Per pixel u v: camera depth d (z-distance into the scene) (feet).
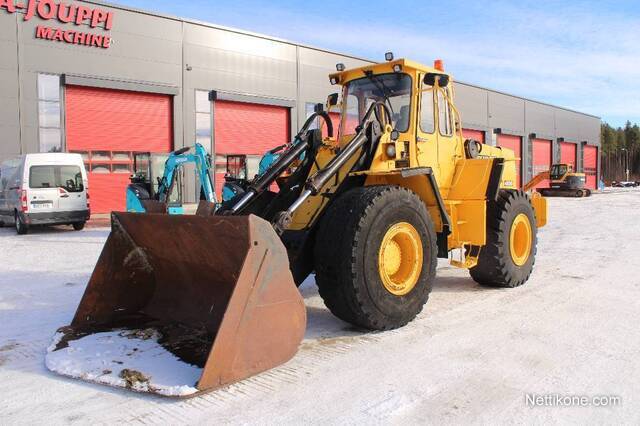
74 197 43.96
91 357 12.07
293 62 79.51
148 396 10.41
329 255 13.79
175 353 12.16
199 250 12.73
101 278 14.34
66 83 58.75
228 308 10.77
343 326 15.19
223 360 10.69
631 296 18.54
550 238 36.32
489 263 19.58
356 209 13.82
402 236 14.80
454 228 18.49
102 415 9.66
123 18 62.75
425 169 15.96
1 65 55.16
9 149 56.03
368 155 15.89
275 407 9.90
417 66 17.40
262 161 45.03
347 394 10.47
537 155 135.64
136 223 13.71
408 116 17.28
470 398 10.28
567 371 11.62
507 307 17.20
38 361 12.46
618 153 337.72
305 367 11.91
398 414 9.60
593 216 56.03
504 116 122.21
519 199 20.49
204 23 69.82
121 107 63.67
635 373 11.48
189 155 41.96
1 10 54.90
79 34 59.47
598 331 14.44
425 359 12.39
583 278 21.85
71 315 16.56
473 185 18.28
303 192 14.06
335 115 19.35
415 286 15.07
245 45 74.08
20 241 37.50
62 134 59.26
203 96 70.23
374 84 18.25
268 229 11.52
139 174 48.60
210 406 9.96
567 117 147.23
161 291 14.94
